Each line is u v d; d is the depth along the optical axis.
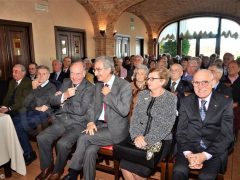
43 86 2.93
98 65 2.15
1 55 4.72
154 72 1.96
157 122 1.93
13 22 4.82
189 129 1.90
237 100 3.12
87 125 2.23
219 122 1.82
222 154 1.78
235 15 9.58
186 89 2.79
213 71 2.68
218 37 10.37
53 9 5.78
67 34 6.38
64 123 2.41
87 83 2.43
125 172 1.97
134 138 1.98
